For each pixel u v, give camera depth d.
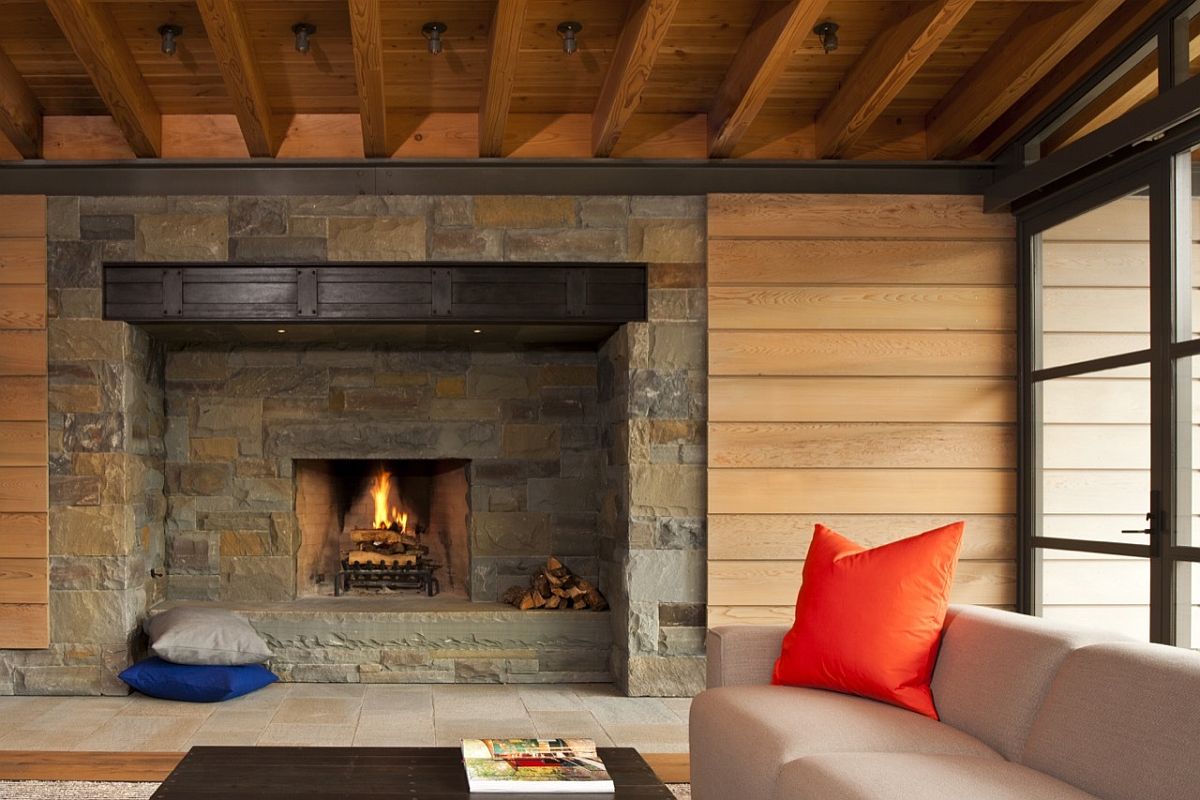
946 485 5.50
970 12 4.61
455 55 4.90
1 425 5.33
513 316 5.48
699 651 5.43
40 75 5.07
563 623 5.78
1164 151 4.32
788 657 3.36
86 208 5.36
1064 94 4.98
